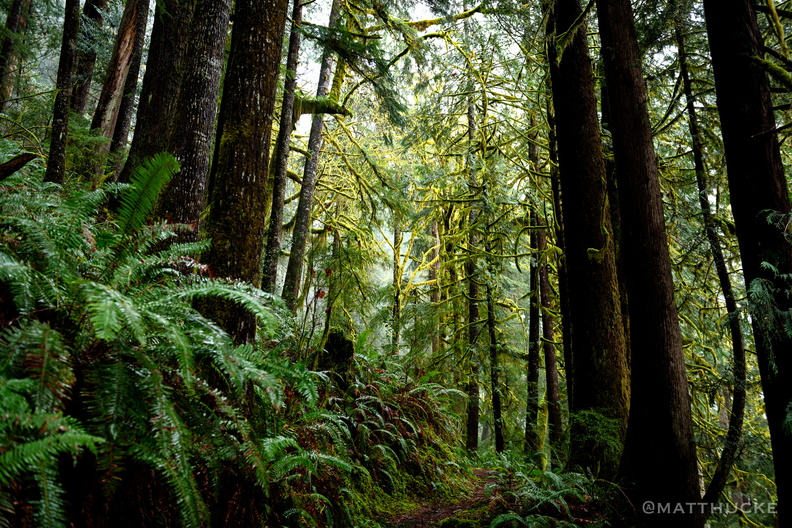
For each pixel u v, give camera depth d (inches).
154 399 74.9
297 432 146.5
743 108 146.9
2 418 55.4
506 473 247.1
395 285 595.5
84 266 92.2
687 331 367.6
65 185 186.1
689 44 251.3
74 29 181.8
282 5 175.3
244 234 152.1
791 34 231.6
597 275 235.0
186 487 71.4
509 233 467.5
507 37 403.2
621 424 214.1
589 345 229.3
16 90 383.9
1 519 53.7
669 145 351.9
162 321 78.6
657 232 181.0
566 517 169.2
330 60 470.3
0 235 82.7
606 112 313.7
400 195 495.2
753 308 134.0
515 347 565.0
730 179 150.0
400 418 249.1
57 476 64.9
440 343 571.5
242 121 159.0
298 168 652.1
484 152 463.5
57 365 64.7
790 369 131.7
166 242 153.7
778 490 135.1
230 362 85.7
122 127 292.5
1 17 432.5
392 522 181.5
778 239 136.8
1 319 70.7
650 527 161.3
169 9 258.4
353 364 253.4
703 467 267.7
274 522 112.6
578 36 256.1
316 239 506.9
